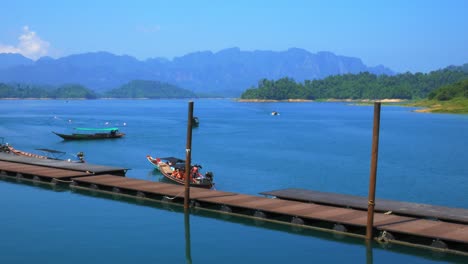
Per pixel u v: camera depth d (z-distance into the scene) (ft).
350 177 188.44
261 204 117.50
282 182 176.24
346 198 125.08
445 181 181.47
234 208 118.52
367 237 96.27
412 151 273.95
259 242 98.43
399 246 94.84
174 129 426.10
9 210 120.78
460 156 252.01
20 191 143.84
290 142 319.27
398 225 98.89
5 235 99.86
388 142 324.19
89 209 122.93
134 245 95.50
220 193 131.54
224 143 310.04
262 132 403.75
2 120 536.83
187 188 117.39
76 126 457.27
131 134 370.32
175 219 114.42
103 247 93.61
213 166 211.82
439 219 106.01
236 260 88.48
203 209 122.83
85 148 276.41
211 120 590.14
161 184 143.33
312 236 101.91
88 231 103.81
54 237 99.25
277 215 112.78
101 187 144.15
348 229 102.68
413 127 471.21
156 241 98.27
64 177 153.89
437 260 88.28
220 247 95.30
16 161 187.83
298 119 621.31
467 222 102.22
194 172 163.73
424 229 95.55
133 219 114.32
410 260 88.53
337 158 241.96
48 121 529.45
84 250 91.61
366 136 368.89
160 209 123.65
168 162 187.73
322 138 351.25
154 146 287.89
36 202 129.90
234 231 105.60
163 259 88.12
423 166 217.36
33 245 93.91
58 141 314.14
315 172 198.80
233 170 201.57
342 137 360.48
